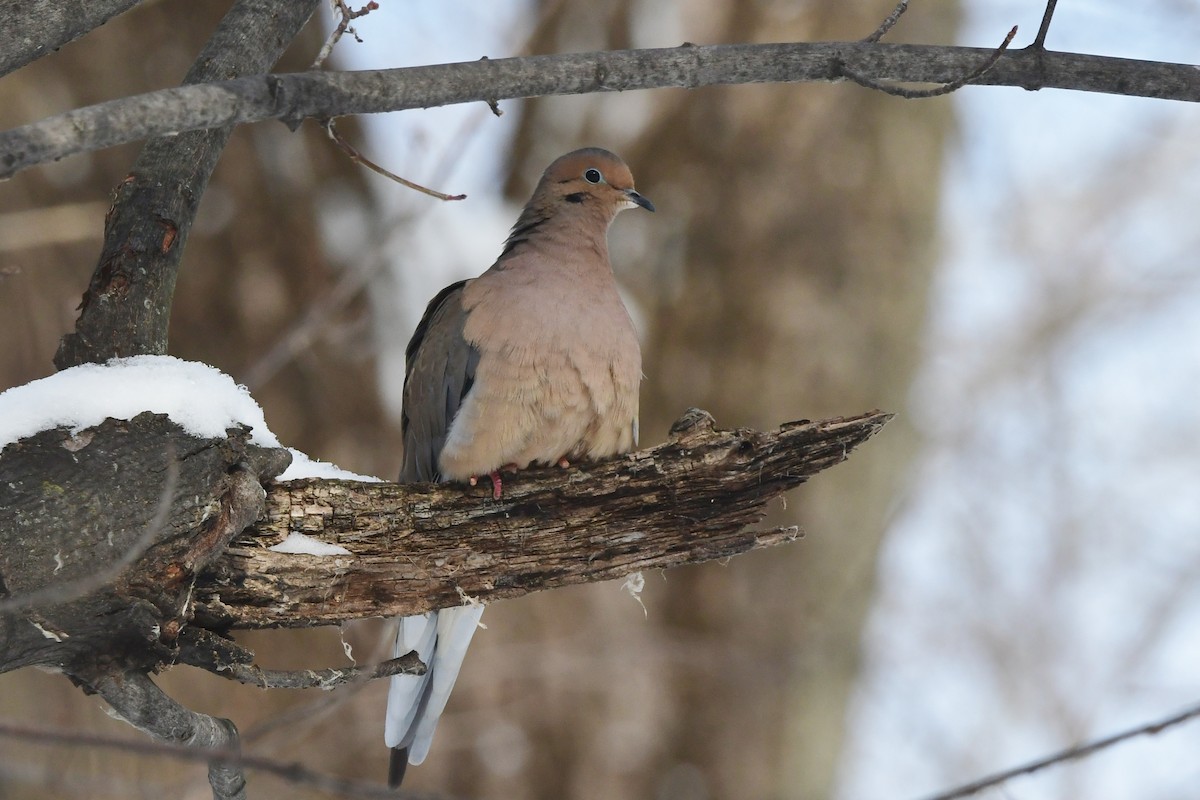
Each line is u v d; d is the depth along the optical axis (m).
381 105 6.05
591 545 7.62
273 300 12.56
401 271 13.07
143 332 7.16
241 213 12.49
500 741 13.14
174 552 6.35
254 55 7.60
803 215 13.84
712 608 13.80
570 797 13.23
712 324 13.82
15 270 6.63
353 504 7.28
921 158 14.19
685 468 7.56
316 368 12.70
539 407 8.89
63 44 6.69
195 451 6.51
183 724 6.42
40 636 6.05
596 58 6.58
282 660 12.40
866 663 17.28
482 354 8.98
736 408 13.74
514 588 7.55
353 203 13.05
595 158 10.36
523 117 14.33
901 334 14.21
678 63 6.71
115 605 6.17
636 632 13.55
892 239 14.03
